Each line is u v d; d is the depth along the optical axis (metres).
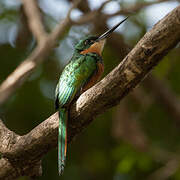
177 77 12.55
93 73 7.22
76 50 8.31
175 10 4.50
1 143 6.27
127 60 4.97
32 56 9.88
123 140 11.06
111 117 11.85
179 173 9.99
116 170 10.88
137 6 10.57
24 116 11.67
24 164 6.31
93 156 11.60
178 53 12.12
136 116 11.70
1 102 9.22
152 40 4.69
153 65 4.89
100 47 8.20
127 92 5.22
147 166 10.46
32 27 10.70
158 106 12.62
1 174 6.46
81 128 5.91
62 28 10.20
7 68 12.07
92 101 5.43
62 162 5.71
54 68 12.28
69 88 6.82
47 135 5.95
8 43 12.28
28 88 11.88
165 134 12.19
